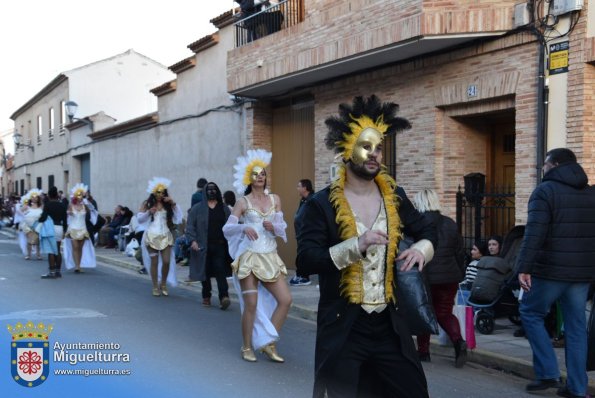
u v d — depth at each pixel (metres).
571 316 5.50
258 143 15.66
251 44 13.98
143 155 22.56
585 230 5.39
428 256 3.62
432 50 10.52
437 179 10.74
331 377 3.52
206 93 18.05
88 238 14.46
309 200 3.74
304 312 9.59
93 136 27.11
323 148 13.41
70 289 11.70
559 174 5.41
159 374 6.19
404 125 3.87
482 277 7.90
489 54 9.75
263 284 6.82
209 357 6.90
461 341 6.74
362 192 3.74
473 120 10.82
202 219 9.79
